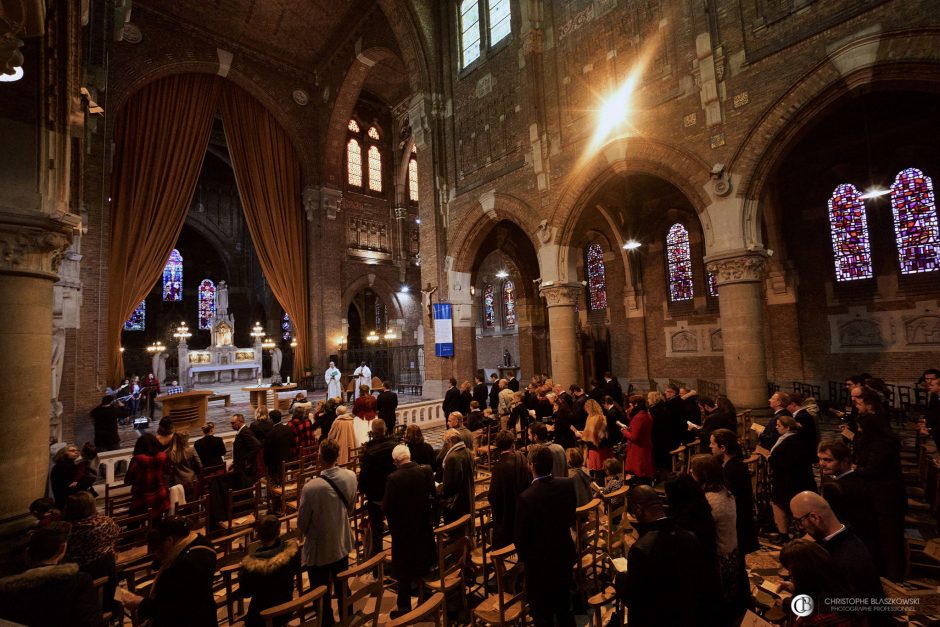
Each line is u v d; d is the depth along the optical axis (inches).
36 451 183.0
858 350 531.2
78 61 241.0
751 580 185.5
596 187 530.0
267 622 111.2
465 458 199.6
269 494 283.3
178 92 889.5
